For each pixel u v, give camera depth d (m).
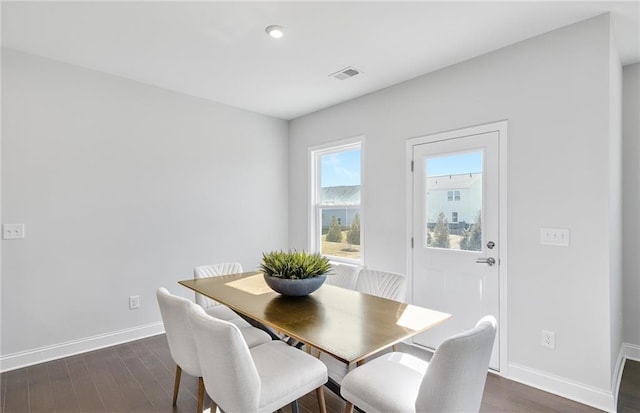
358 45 2.58
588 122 2.23
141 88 3.35
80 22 2.27
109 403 2.21
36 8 2.11
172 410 2.13
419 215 3.17
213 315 2.60
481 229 2.75
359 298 2.23
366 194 3.65
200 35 2.45
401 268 3.32
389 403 1.48
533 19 2.24
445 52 2.70
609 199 2.16
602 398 2.16
